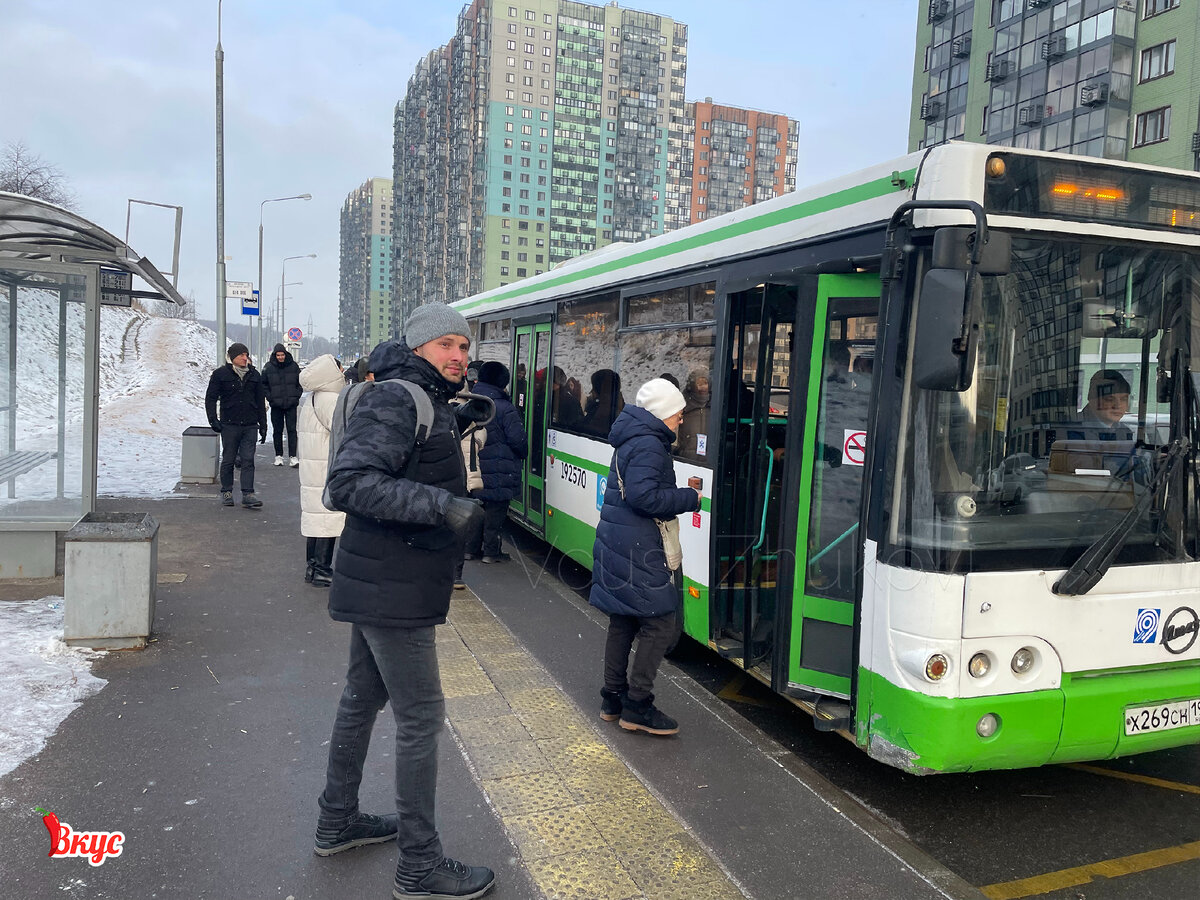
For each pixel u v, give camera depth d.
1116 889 3.39
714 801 3.85
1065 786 4.36
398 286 146.75
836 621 4.13
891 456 3.66
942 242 3.30
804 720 5.20
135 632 5.45
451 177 125.19
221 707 4.63
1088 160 3.63
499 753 4.21
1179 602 3.73
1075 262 3.65
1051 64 36.31
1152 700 3.66
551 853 3.34
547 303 8.92
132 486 12.03
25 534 6.92
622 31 125.12
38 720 4.34
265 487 12.43
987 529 3.49
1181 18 31.97
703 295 5.54
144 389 29.11
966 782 4.39
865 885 3.22
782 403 4.86
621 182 127.44
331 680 5.09
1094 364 3.69
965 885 3.26
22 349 6.92
